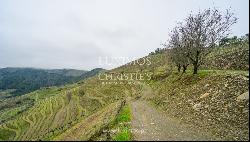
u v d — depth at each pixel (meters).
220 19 54.41
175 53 73.50
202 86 45.97
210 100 36.28
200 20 55.16
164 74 115.00
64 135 30.20
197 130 26.30
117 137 24.78
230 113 28.77
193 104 39.28
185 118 33.56
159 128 28.78
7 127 99.25
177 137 24.00
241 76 38.56
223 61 80.25
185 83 57.41
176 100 49.09
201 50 56.78
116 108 54.84
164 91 69.94
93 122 40.78
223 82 39.94
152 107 52.00
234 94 33.09
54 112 116.62
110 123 34.28
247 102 28.89
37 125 91.00
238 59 73.75
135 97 80.81
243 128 24.27
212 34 55.00
